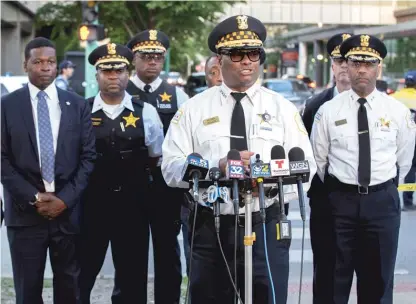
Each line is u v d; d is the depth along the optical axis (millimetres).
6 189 7848
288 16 60031
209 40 6949
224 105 6812
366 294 8281
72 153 7965
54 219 7898
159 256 9305
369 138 7996
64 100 8000
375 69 7996
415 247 13891
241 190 6262
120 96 8789
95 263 8914
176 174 6766
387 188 7988
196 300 6793
